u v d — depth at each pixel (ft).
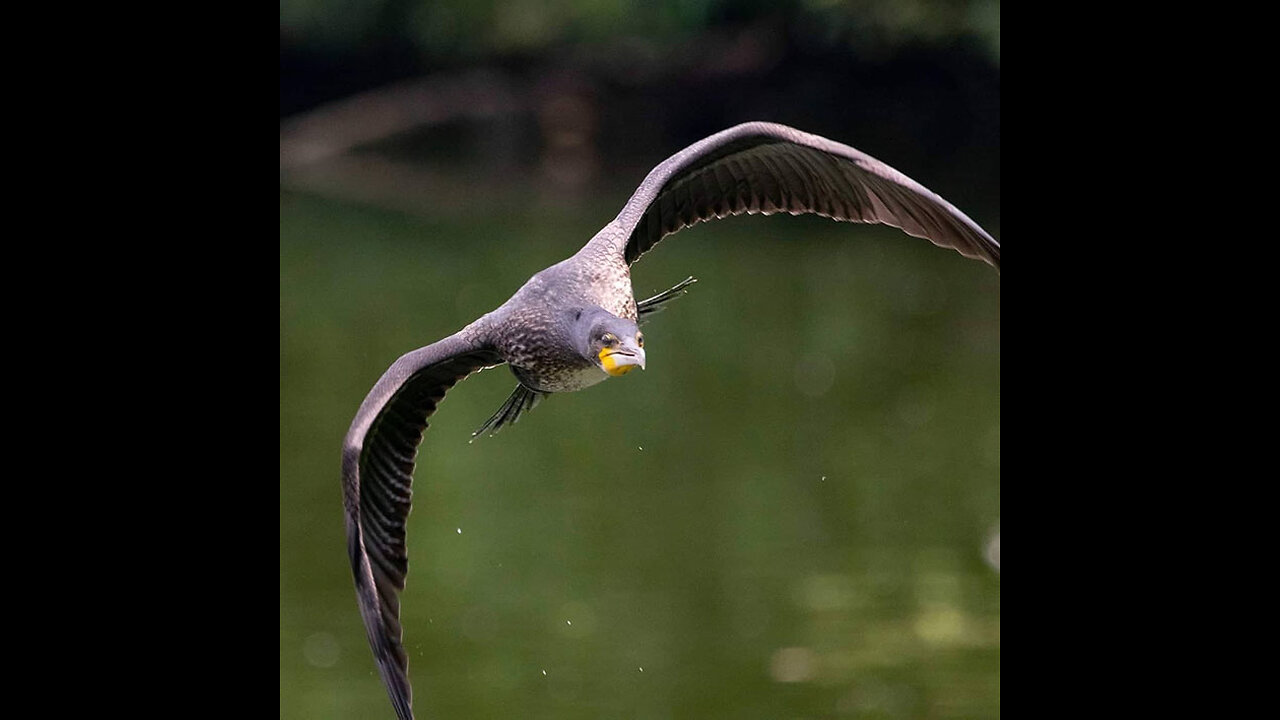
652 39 144.15
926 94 124.67
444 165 147.54
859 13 119.75
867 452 60.34
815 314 83.71
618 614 46.11
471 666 43.16
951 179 121.29
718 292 88.94
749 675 42.06
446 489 57.67
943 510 53.52
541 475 59.06
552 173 143.33
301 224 118.11
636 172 140.67
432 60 153.07
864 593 47.06
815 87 130.72
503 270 94.84
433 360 23.40
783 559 49.52
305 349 75.97
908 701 40.45
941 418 64.54
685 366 73.77
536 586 48.21
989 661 42.37
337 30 150.30
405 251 104.32
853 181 25.53
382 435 23.72
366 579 22.09
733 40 138.62
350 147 147.43
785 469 58.80
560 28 146.30
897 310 84.17
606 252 24.38
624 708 40.45
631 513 54.29
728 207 26.40
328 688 42.16
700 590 47.57
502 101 147.74
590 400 69.36
